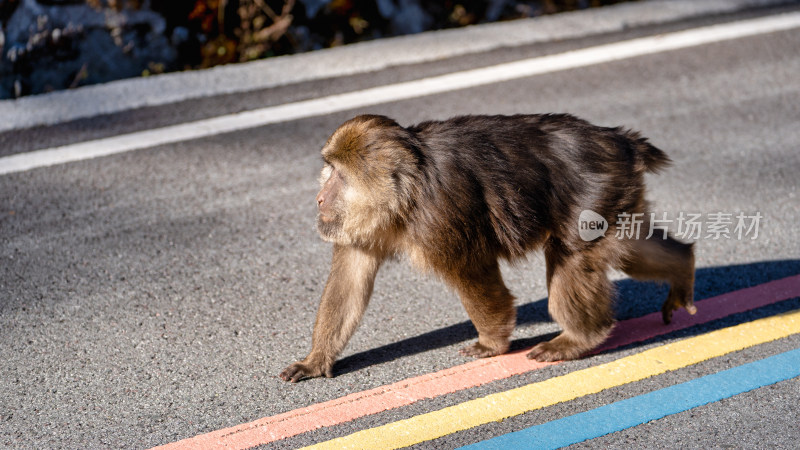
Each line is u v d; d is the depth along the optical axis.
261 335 5.96
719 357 5.71
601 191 5.41
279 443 4.88
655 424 5.05
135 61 10.62
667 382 5.45
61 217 7.42
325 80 10.16
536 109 9.46
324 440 4.91
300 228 7.38
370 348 5.86
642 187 5.64
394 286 6.61
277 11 11.55
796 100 9.88
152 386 5.40
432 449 4.83
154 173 8.18
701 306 6.36
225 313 6.20
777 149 8.77
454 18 12.35
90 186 7.93
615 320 5.94
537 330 6.12
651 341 5.94
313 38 11.66
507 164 5.31
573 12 12.45
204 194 7.86
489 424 5.05
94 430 5.00
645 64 10.80
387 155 5.03
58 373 5.52
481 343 5.72
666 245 5.83
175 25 10.89
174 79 10.05
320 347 5.52
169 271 6.70
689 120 9.38
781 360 5.64
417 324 6.14
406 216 5.13
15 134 8.82
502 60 10.80
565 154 5.44
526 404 5.23
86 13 10.34
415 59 10.79
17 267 6.69
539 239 5.45
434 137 5.27
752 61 10.91
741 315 6.23
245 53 11.18
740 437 4.93
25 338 5.87
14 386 5.39
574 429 4.99
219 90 9.87
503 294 5.55
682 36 11.65
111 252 6.93
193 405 5.23
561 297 5.57
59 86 10.23
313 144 8.74
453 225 5.13
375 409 5.19
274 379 5.49
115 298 6.34
